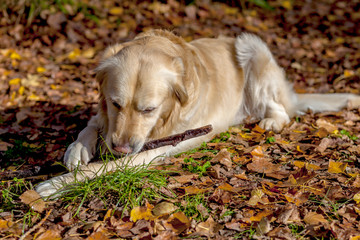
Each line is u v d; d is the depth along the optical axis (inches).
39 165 154.8
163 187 129.2
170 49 153.8
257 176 141.3
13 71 263.1
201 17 387.2
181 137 148.2
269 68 200.5
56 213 118.8
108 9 370.3
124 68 140.0
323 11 435.5
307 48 345.4
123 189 125.9
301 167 141.9
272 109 199.5
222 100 185.9
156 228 109.2
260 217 114.0
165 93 142.6
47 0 338.0
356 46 351.9
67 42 314.2
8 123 199.5
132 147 135.7
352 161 148.7
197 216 116.6
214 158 150.1
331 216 115.7
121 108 139.6
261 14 418.3
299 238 106.3
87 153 145.9
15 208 121.8
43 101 227.9
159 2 394.0
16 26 315.3
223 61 193.9
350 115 206.2
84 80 259.4
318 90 258.7
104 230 109.1
